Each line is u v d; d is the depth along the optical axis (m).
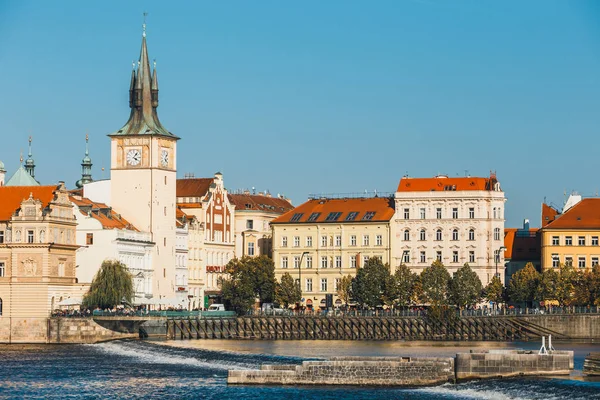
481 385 193.75
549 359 196.88
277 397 196.38
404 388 199.38
